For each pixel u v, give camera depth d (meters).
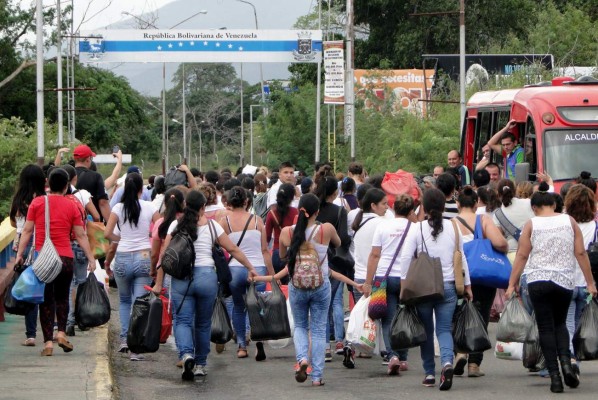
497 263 14.87
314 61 67.56
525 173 22.36
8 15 81.50
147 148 137.62
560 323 14.31
